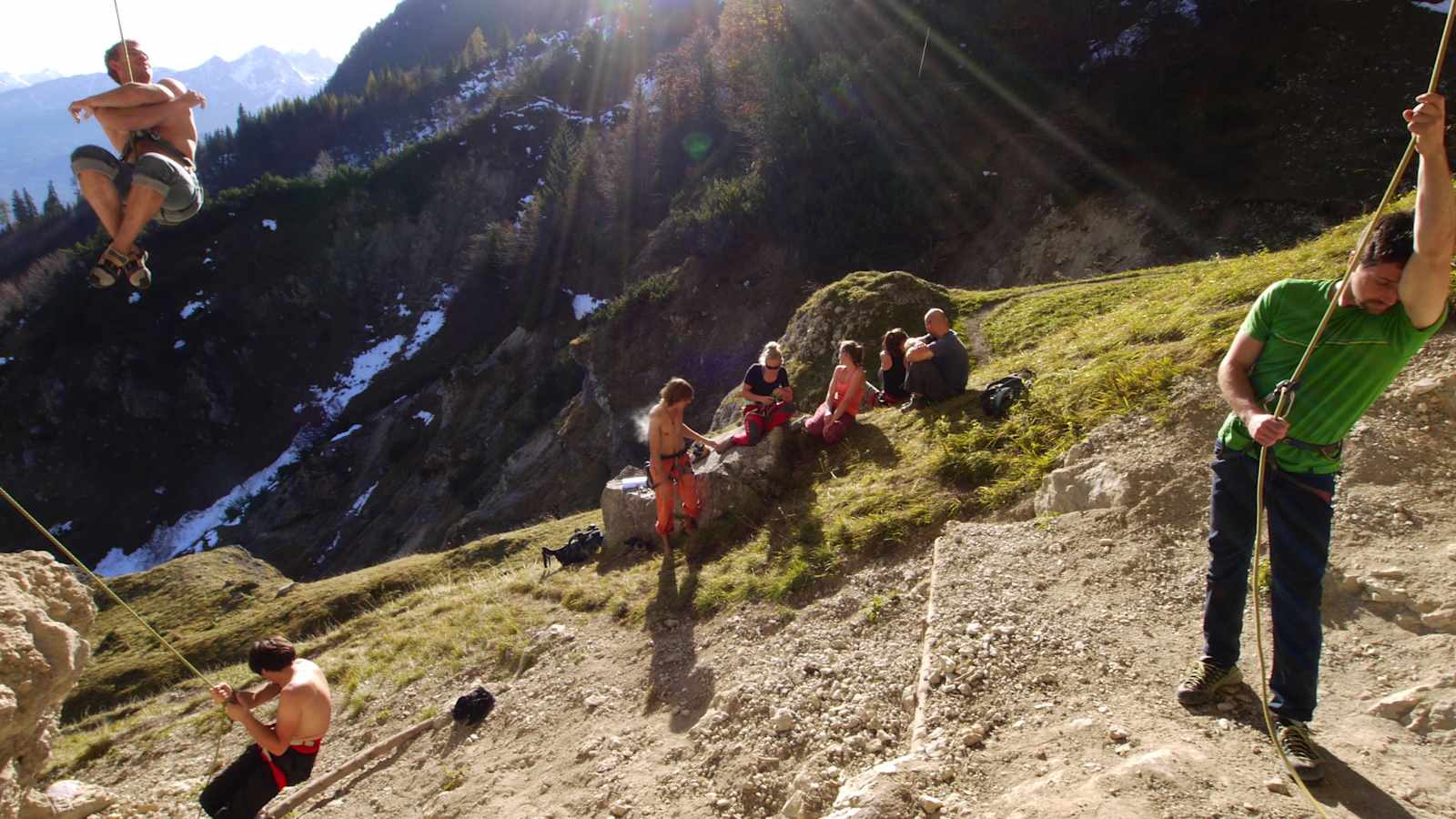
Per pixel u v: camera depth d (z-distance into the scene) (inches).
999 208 1272.1
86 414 3181.6
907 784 131.0
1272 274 293.6
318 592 607.2
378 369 3329.2
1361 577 153.8
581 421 1573.6
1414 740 117.3
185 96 156.2
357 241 3649.1
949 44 1498.5
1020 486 246.7
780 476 324.2
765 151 1584.6
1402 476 175.9
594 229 2883.9
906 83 1454.2
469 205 3821.4
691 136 2819.9
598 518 586.6
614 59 4621.1
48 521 3048.7
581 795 190.9
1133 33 1355.8
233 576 693.3
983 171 1314.0
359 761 252.8
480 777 221.3
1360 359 111.5
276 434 3253.0
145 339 3265.3
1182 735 126.0
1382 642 140.9
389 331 3484.3
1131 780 111.7
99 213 149.7
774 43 1898.4
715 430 621.0
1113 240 1125.7
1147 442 219.0
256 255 3548.2
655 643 257.3
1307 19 1228.5
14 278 3983.8
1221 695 133.7
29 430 3149.6
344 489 2655.0
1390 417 190.9
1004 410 295.7
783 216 1456.7
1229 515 127.3
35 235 4987.7
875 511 267.9
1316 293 115.5
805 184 1440.7
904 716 172.9
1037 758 130.3
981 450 273.7
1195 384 231.5
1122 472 208.5
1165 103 1221.1
